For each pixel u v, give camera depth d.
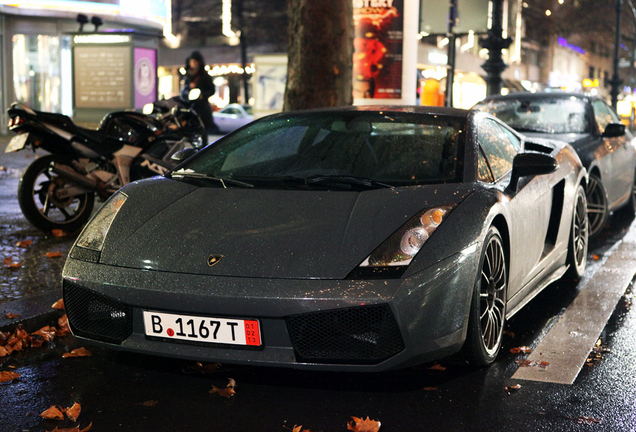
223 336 2.97
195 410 3.00
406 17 15.03
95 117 17.83
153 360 3.59
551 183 4.71
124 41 17.34
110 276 3.14
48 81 20.73
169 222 3.35
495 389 3.26
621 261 6.25
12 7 19.50
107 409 3.01
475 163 3.75
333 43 8.16
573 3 45.62
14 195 9.01
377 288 2.90
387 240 3.07
